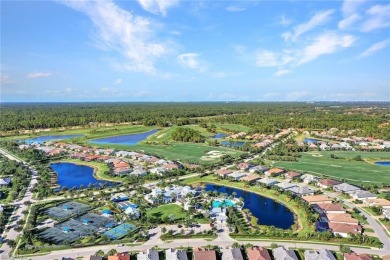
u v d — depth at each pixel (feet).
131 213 472.85
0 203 533.96
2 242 400.06
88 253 375.66
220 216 470.80
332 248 384.68
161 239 406.62
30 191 596.29
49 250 381.40
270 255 372.99
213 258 355.56
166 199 542.57
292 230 435.53
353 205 526.57
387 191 599.16
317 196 555.69
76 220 466.70
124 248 386.32
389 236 416.46
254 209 522.47
